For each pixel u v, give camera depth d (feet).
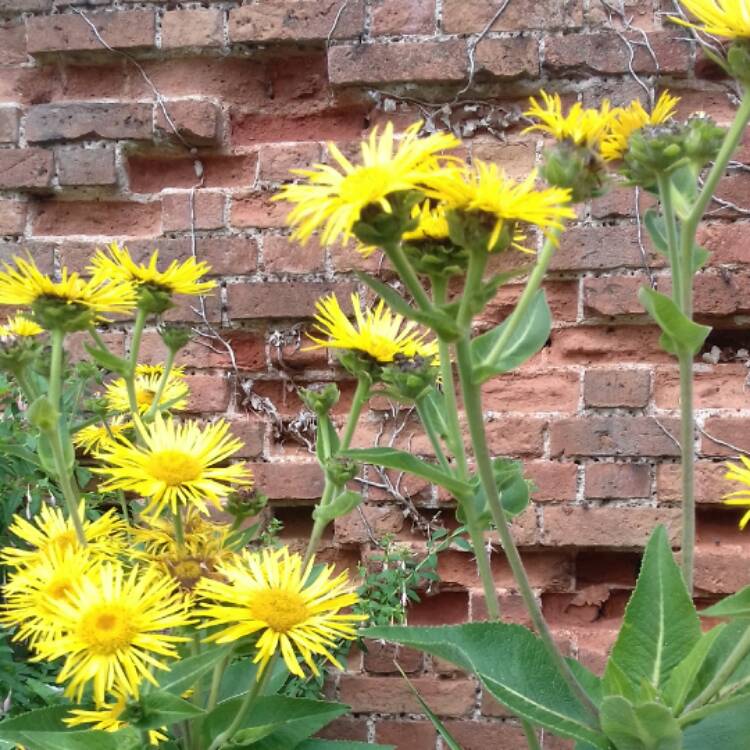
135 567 4.47
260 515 6.70
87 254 6.82
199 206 6.77
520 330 4.46
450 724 6.47
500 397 6.61
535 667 4.47
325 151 6.73
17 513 6.03
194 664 4.34
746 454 6.38
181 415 6.77
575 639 6.48
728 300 6.44
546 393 6.57
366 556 6.59
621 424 6.46
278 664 5.24
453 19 6.59
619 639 4.47
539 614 4.25
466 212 3.60
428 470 4.42
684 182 4.61
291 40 6.69
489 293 3.78
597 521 6.44
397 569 6.39
